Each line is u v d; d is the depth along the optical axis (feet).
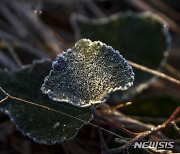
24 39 1.20
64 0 1.36
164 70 1.14
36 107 0.82
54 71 0.73
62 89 0.72
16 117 0.80
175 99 1.03
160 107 1.02
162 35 1.07
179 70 1.25
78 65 0.73
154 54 1.06
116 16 1.12
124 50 1.08
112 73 0.72
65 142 0.94
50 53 1.17
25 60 1.15
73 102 0.71
